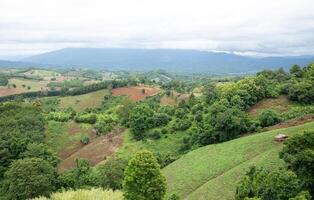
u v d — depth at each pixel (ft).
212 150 298.56
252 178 186.39
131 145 371.35
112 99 630.33
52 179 292.20
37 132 414.00
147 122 383.86
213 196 217.77
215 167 262.26
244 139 294.05
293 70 469.98
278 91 393.29
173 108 429.38
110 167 288.71
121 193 224.12
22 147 364.79
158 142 363.56
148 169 191.01
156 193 191.72
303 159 169.48
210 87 455.22
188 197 231.71
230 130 318.65
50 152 365.61
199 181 251.80
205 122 344.69
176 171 282.77
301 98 362.94
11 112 458.50
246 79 412.77
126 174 193.36
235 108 343.67
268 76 459.32
